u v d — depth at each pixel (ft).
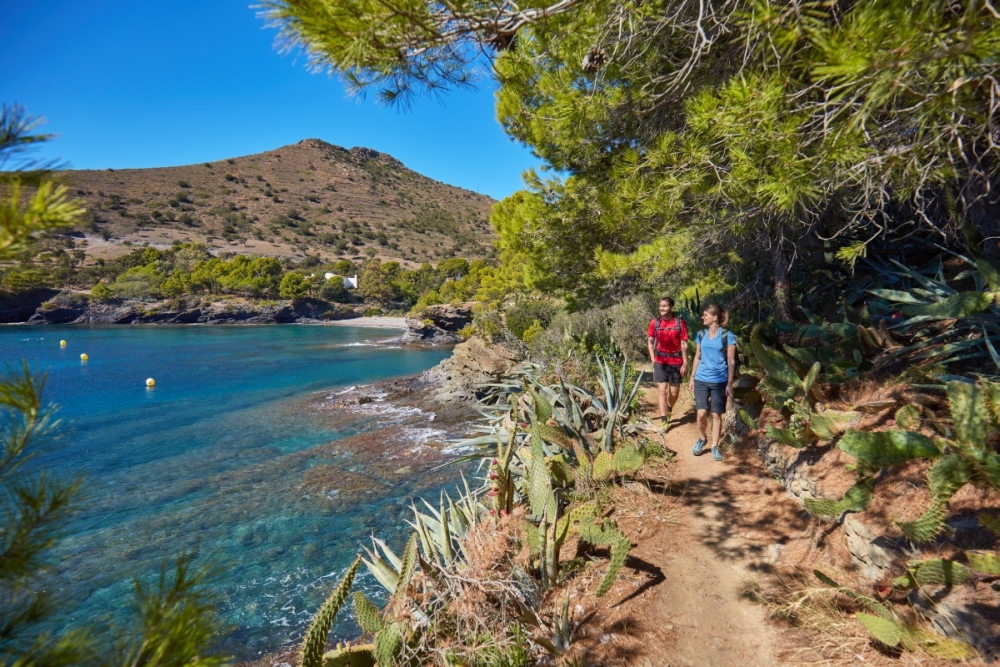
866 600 9.18
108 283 268.62
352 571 9.44
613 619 11.07
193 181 575.79
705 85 14.01
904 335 16.39
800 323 23.66
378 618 10.41
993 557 8.04
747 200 12.16
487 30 7.88
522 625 10.93
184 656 4.19
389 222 618.85
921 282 16.05
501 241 29.17
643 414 24.31
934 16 4.99
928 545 9.55
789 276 26.66
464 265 338.95
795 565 11.84
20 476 4.28
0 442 4.22
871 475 10.68
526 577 11.65
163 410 61.11
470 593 10.68
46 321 236.63
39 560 4.26
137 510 31.42
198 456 42.37
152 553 26.02
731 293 31.58
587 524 12.03
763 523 13.88
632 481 17.03
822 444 14.38
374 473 36.94
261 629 19.83
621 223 16.83
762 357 16.53
